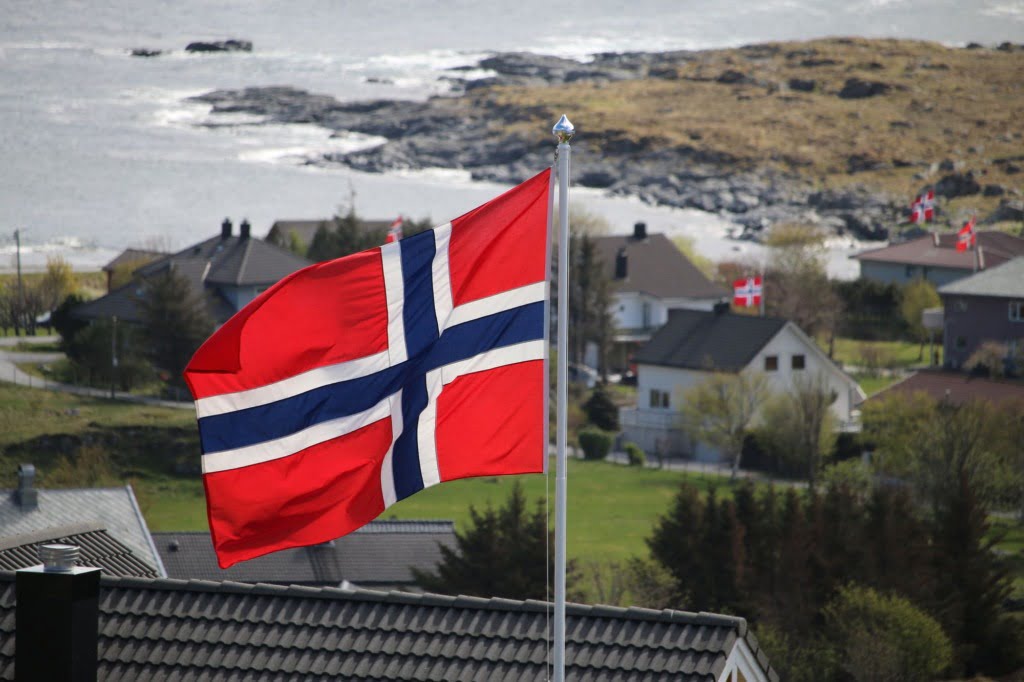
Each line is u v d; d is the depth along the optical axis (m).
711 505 143.00
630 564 145.38
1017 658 138.25
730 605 136.75
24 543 70.81
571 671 47.00
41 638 42.72
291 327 41.84
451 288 42.84
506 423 42.84
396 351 42.50
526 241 43.06
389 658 48.78
